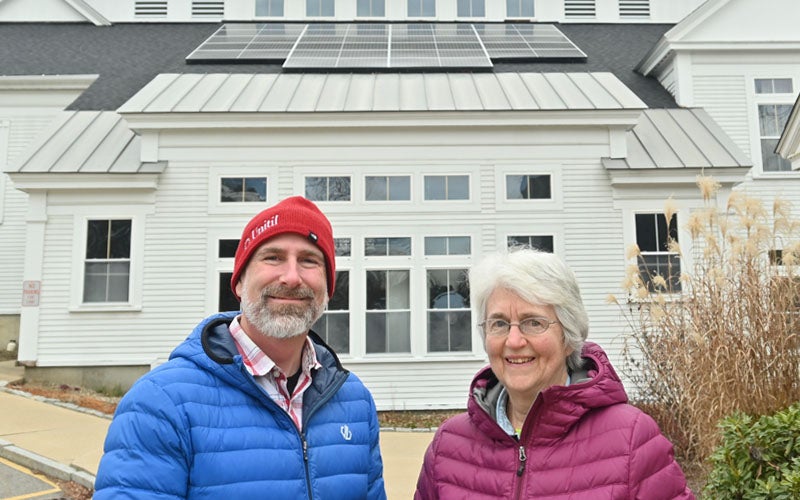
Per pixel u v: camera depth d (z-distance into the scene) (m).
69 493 5.66
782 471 3.17
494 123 10.84
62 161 10.70
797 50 13.27
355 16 17.91
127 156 10.97
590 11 18.28
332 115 10.69
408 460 6.85
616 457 1.94
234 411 2.00
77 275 10.58
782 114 13.24
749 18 13.46
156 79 12.34
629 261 10.66
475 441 2.19
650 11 18.17
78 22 17.52
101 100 13.20
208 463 1.89
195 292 10.58
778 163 13.01
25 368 10.41
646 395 7.32
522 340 2.15
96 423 7.93
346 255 10.69
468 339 10.48
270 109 10.70
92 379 10.39
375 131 10.95
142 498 1.78
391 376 10.34
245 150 10.90
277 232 2.19
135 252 10.62
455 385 10.33
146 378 2.01
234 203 10.78
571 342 2.20
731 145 11.28
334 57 13.87
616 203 10.84
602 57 15.77
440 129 10.96
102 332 10.47
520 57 14.36
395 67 13.20
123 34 17.11
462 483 2.13
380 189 10.88
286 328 2.10
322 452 2.11
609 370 2.11
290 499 1.95
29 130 14.12
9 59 15.05
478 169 10.93
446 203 10.84
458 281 10.64
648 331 8.19
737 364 5.14
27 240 10.60
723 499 3.49
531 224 10.81
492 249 10.73
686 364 5.78
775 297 5.41
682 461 6.12
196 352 2.08
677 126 12.07
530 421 2.05
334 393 2.25
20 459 6.41
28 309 10.46
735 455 3.56
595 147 10.98
